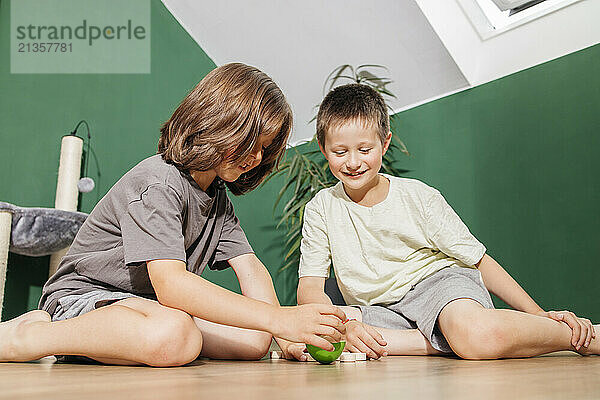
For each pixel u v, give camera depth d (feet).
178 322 3.35
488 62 7.86
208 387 2.32
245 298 3.46
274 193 10.71
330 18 8.91
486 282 5.07
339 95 5.31
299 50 9.70
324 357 3.63
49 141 9.59
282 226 10.58
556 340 4.13
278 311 3.38
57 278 4.36
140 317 3.34
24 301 8.80
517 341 3.95
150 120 10.32
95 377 2.72
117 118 10.06
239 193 4.81
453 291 4.43
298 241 8.93
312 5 8.92
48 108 9.66
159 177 3.92
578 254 6.52
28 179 9.39
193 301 3.43
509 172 7.38
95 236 4.21
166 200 3.79
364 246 5.43
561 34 7.07
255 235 10.53
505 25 8.10
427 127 8.50
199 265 4.65
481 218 7.62
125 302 3.65
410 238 5.32
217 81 4.01
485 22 8.11
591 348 4.28
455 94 8.21
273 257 10.51
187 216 4.16
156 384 2.42
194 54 10.87
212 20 10.37
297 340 3.30
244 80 4.00
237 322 3.36
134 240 3.62
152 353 3.27
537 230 6.97
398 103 9.00
